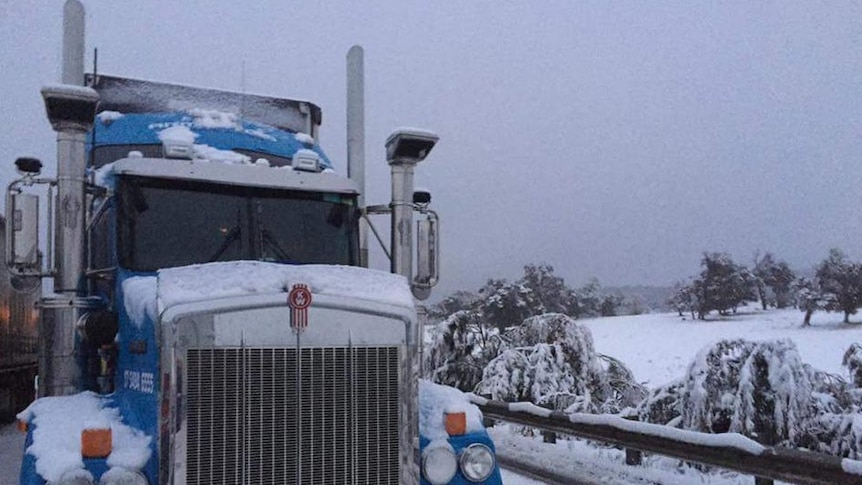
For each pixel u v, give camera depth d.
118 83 7.36
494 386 12.73
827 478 6.07
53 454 4.12
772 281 71.44
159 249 5.66
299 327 4.20
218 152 6.57
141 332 4.62
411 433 4.41
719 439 7.16
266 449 4.10
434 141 6.50
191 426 4.00
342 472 4.22
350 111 7.89
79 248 5.38
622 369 13.64
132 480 4.02
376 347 4.37
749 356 8.36
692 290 63.22
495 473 4.72
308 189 6.24
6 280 13.80
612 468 8.75
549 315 13.59
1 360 13.59
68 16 6.76
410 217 6.55
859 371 9.62
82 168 5.40
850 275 50.41
